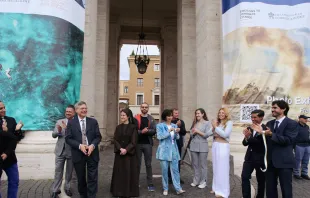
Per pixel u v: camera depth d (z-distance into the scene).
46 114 6.80
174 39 16.44
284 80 7.55
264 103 7.54
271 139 4.11
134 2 16.08
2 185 6.01
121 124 5.54
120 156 5.40
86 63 8.97
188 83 10.90
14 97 6.66
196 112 6.24
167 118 5.66
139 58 14.73
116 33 16.58
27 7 6.84
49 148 6.75
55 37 6.94
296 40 7.62
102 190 5.77
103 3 11.43
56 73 6.91
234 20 7.84
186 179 6.77
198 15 10.12
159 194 5.55
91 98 9.02
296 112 7.49
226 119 5.37
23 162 6.65
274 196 4.29
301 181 6.89
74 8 7.40
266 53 7.60
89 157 4.87
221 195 5.13
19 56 6.73
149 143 5.90
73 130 4.82
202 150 6.05
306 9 7.63
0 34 6.70
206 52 9.03
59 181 5.21
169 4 16.30
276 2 7.70
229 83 7.80
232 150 7.45
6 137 4.24
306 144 7.14
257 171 4.73
